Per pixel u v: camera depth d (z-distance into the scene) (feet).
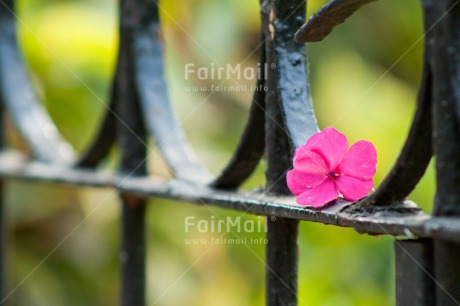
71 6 6.03
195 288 5.82
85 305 5.85
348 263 5.65
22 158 3.75
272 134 2.81
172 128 3.26
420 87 2.44
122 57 3.32
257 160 2.95
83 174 3.44
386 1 6.49
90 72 5.90
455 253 2.43
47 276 5.86
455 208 2.41
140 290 3.36
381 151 5.80
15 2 3.79
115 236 5.98
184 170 3.17
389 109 6.03
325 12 2.53
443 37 2.40
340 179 2.65
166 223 5.87
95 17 5.99
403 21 6.50
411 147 2.48
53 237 5.96
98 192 6.00
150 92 3.27
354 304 5.55
